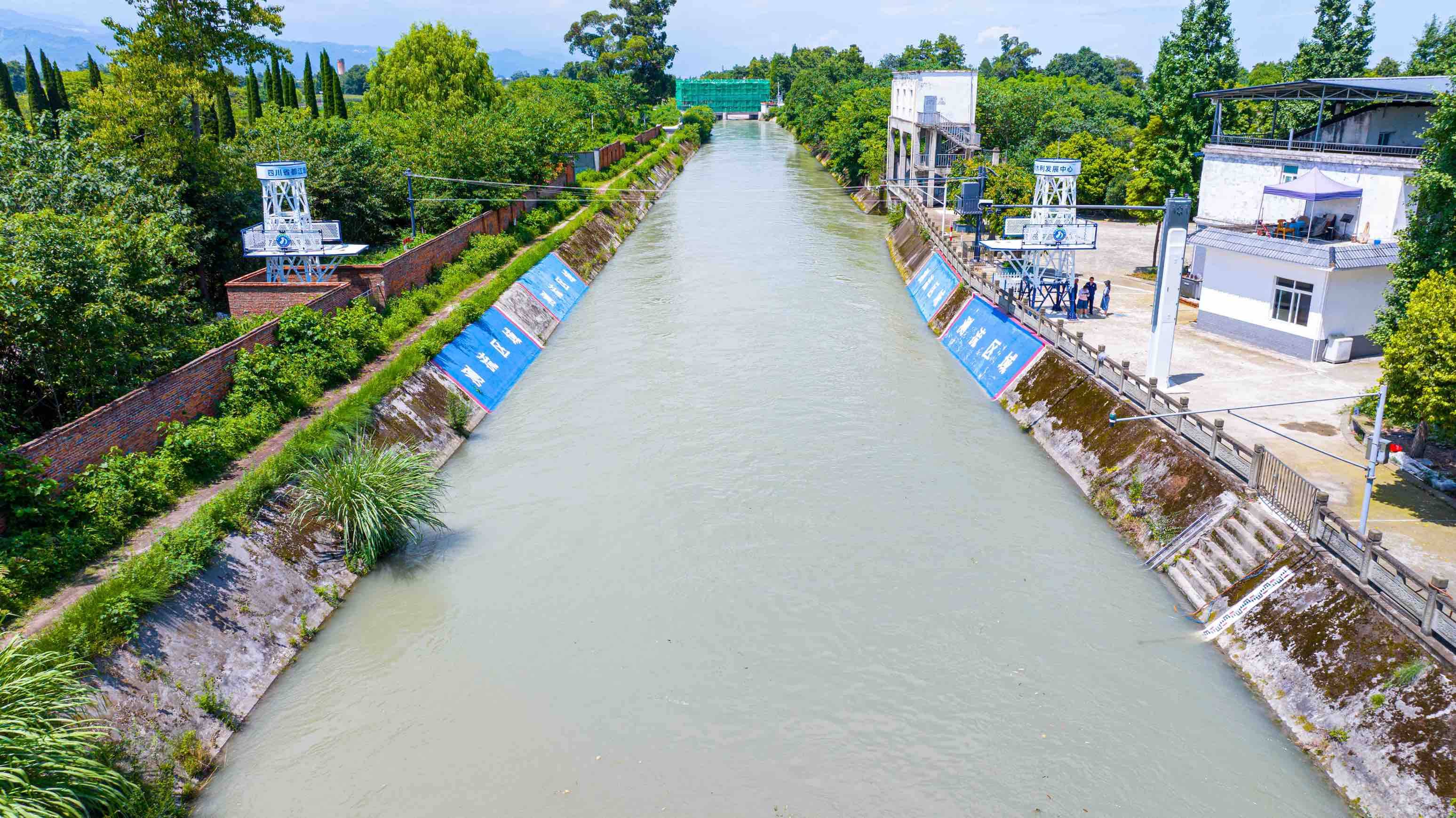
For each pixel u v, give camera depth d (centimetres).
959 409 3144
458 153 5050
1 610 1555
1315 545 1789
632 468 2694
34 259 2033
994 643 1873
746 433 2927
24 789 1169
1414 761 1372
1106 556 2189
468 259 4394
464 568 2183
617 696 1747
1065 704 1694
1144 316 3669
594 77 15388
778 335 3994
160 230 2592
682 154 11131
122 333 2211
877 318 4284
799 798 1498
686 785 1530
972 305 3884
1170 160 4162
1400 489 2078
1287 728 1586
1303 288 3022
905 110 7044
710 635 1925
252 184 3775
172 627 1658
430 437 2777
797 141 13412
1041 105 7119
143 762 1434
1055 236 3638
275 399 2597
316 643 1911
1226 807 1448
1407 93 3167
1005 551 2216
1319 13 5322
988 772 1542
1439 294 1778
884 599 2030
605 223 6216
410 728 1667
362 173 4188
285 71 8050
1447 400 1769
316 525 2125
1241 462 2080
